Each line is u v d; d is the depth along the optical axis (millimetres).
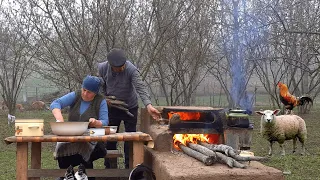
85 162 4711
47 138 3939
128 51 8984
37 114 15992
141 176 4027
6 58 14461
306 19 10633
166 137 4645
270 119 7812
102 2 8109
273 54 15414
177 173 3625
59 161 4734
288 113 8969
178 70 10320
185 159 4230
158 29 8820
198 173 3629
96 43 8320
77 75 8422
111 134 4250
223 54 14000
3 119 14602
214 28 12758
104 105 4711
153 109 5055
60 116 4418
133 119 5734
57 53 9625
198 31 10055
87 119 4609
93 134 4129
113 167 5781
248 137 4762
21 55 12836
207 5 10031
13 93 15242
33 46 10398
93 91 4602
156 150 4660
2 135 11094
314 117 15375
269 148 9148
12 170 6969
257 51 14109
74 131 4035
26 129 3975
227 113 4809
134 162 4199
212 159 3951
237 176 3660
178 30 9375
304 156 8188
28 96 20922
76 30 8266
